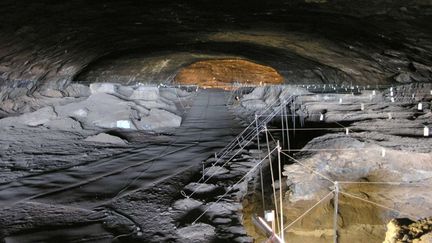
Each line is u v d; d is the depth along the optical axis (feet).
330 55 58.44
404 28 34.60
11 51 40.06
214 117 59.41
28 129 42.86
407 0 27.86
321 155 20.20
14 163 29.50
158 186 23.30
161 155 33.06
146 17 38.37
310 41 50.83
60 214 18.28
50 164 29.43
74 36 43.60
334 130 24.52
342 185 19.84
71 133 42.29
